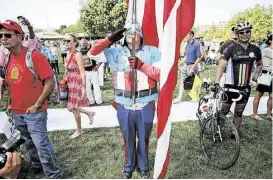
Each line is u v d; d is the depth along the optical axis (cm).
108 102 721
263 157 414
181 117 583
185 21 307
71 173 372
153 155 418
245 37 418
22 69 305
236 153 370
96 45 321
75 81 462
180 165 393
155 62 326
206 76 1188
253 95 801
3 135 494
